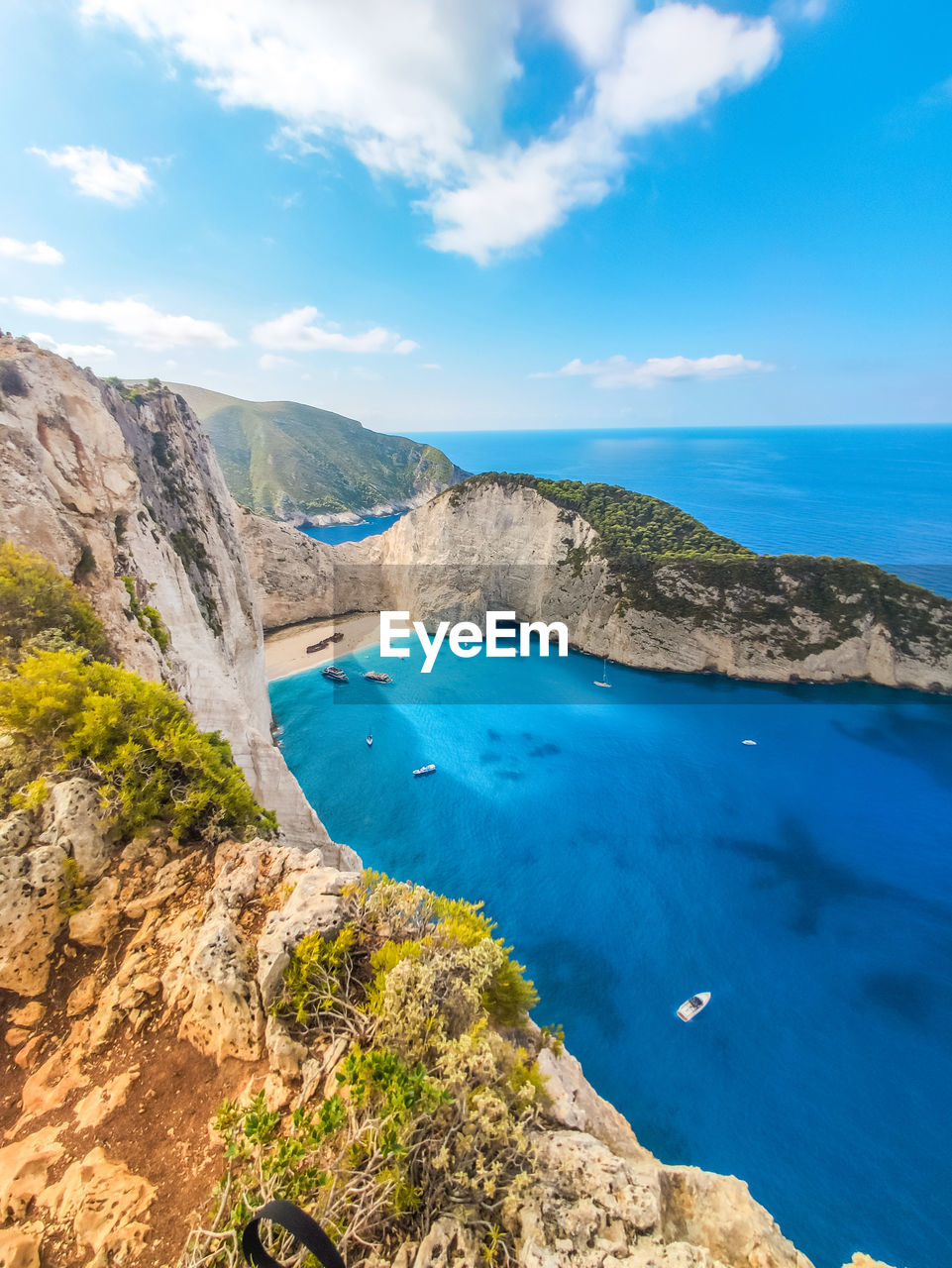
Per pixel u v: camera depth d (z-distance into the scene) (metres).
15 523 21.95
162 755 12.12
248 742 30.47
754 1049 28.05
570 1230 6.97
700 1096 25.91
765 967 32.91
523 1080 8.98
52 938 9.41
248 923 9.98
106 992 8.96
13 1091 7.91
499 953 10.16
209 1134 7.29
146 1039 8.37
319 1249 3.80
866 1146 24.11
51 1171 6.86
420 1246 6.04
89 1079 7.93
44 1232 6.27
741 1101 25.75
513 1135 7.20
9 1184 6.65
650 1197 7.80
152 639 26.66
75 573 24.03
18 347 26.39
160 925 9.85
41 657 14.52
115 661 20.89
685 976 32.25
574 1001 30.70
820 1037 28.72
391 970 8.48
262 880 10.89
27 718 11.92
